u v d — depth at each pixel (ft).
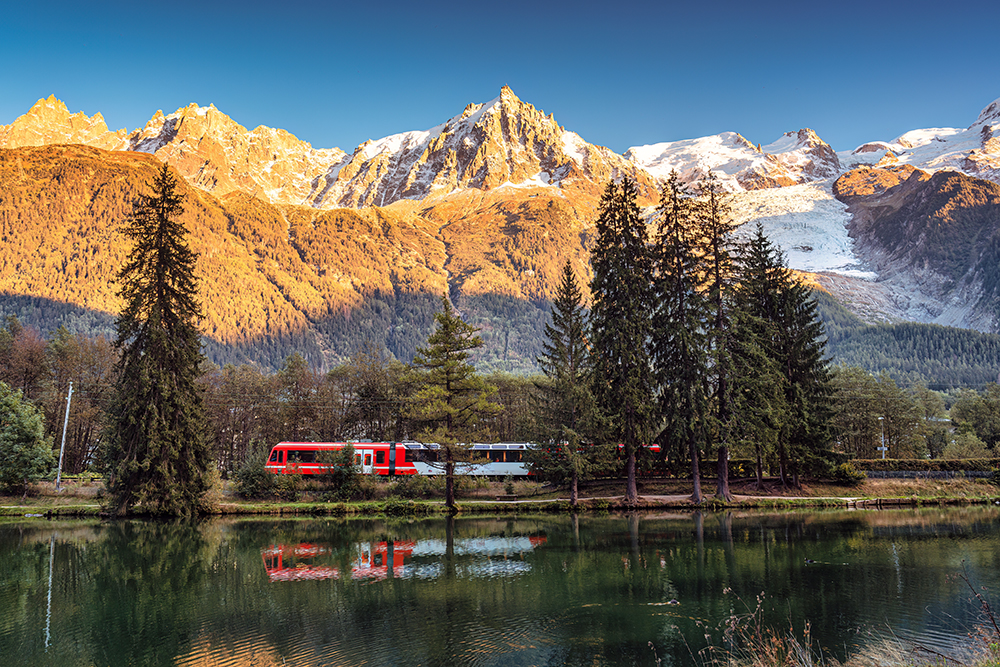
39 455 185.68
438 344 181.37
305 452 227.20
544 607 80.64
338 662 62.54
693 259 185.78
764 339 193.26
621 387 180.04
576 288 199.62
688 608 79.87
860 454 303.07
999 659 52.08
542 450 198.29
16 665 62.80
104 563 110.93
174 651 66.28
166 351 163.22
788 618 75.10
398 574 100.22
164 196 169.48
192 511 172.76
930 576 96.12
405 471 231.71
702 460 218.79
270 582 95.86
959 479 223.51
